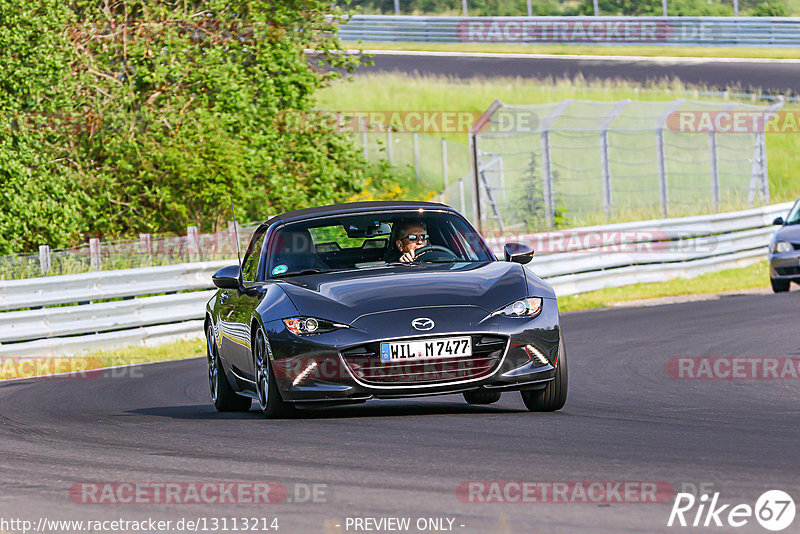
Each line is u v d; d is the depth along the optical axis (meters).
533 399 30.38
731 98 146.75
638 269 85.38
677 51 176.75
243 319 32.38
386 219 33.91
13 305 59.62
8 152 77.06
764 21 179.12
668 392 34.81
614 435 25.50
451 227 34.00
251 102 91.88
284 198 89.56
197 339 66.62
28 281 60.47
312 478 21.58
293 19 96.19
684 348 47.03
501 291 29.67
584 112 145.00
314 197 93.62
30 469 24.45
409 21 178.12
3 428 32.66
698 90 151.75
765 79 157.62
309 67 97.12
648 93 150.75
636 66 167.12
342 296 29.62
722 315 60.53
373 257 33.44
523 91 151.62
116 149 85.50
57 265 70.38
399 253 33.34
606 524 17.11
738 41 179.62
